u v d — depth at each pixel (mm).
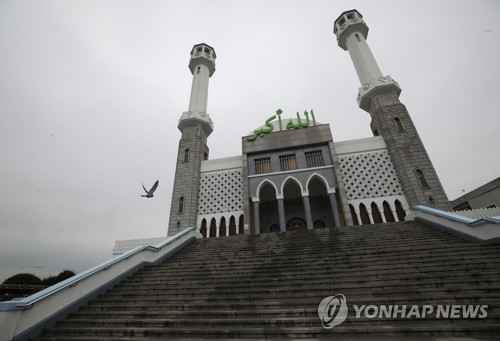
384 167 16016
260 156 17797
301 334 4387
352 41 21703
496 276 5562
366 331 4250
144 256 9164
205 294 6348
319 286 6086
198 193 18156
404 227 10992
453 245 7867
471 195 18984
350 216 14414
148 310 5828
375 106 17766
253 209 16562
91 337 4852
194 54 25219
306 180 16047
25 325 4852
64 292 5820
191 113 21172
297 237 11484
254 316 5094
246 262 8672
